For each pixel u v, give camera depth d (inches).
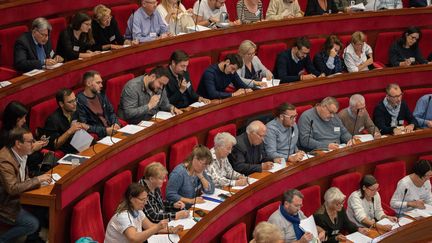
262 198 371.2
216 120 407.2
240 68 429.1
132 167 358.6
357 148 422.9
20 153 300.2
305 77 465.4
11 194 295.3
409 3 559.2
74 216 304.3
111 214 331.6
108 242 301.6
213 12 477.7
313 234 348.2
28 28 417.1
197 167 344.2
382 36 520.7
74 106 344.5
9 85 346.6
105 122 367.9
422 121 463.8
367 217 389.7
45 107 354.6
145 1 439.2
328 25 504.4
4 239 298.5
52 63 380.5
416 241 386.6
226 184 364.2
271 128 401.1
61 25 427.5
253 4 493.0
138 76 418.6
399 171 434.6
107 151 333.7
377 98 472.1
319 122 423.2
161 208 331.3
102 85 397.7
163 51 432.1
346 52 491.5
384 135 450.9
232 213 349.7
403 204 413.1
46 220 315.3
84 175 314.7
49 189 301.4
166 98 400.8
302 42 460.4
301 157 400.2
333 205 370.9
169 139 378.3
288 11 511.2
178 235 313.9
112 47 420.8
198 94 428.5
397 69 487.8
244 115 422.6
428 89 490.0
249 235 375.6
